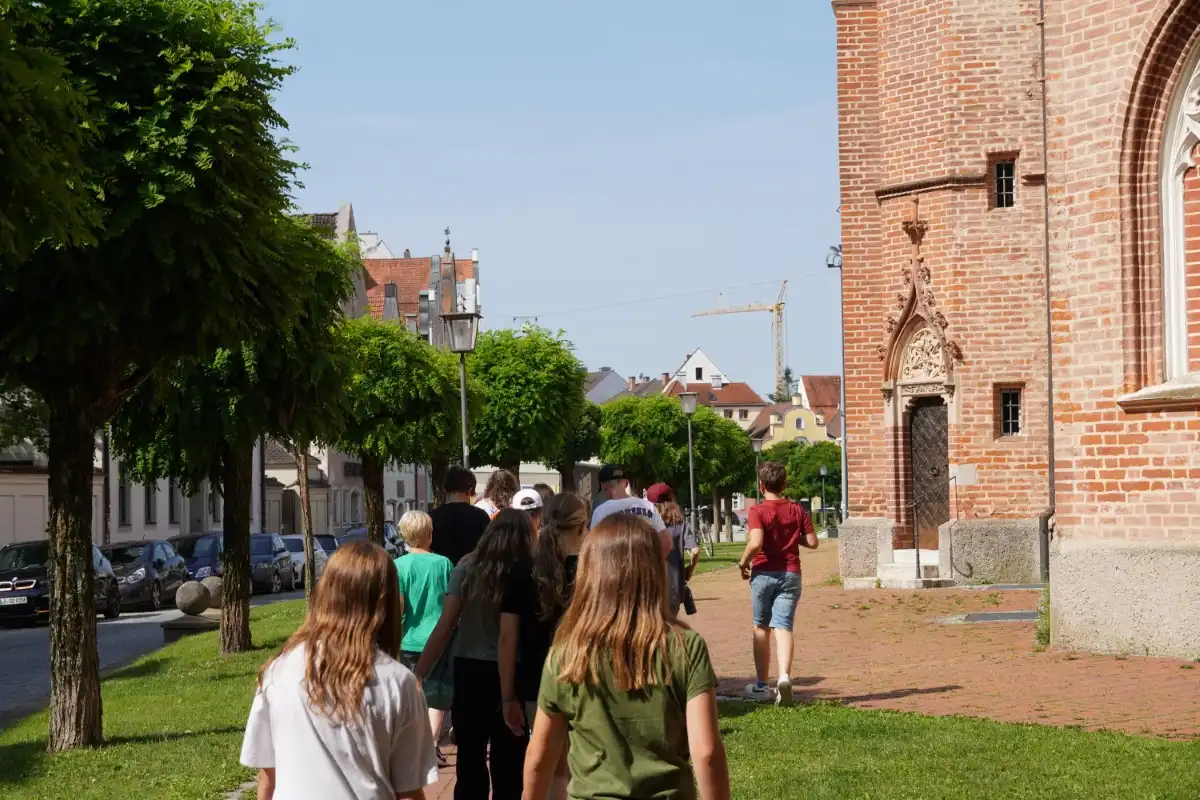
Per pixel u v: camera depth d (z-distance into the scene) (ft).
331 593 15.15
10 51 29.14
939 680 43.01
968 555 81.76
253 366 58.70
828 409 584.40
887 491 86.33
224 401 59.82
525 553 26.21
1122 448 47.19
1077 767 28.78
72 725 38.52
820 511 366.84
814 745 32.22
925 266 83.61
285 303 40.70
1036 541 81.41
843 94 90.02
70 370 38.78
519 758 26.40
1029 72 82.12
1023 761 29.63
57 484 38.86
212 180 37.40
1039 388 81.71
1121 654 46.83
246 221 38.83
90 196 35.22
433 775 15.21
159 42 38.27
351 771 14.57
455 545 33.55
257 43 40.40
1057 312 49.14
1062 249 49.11
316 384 59.52
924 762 29.81
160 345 38.93
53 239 32.32
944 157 82.89
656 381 588.50
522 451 150.00
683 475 255.70
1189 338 46.96
